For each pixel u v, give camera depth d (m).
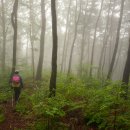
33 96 11.28
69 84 13.66
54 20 11.16
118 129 7.79
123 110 8.70
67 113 9.34
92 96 10.75
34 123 8.70
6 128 8.70
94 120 8.55
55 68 11.19
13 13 17.33
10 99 13.27
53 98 9.31
